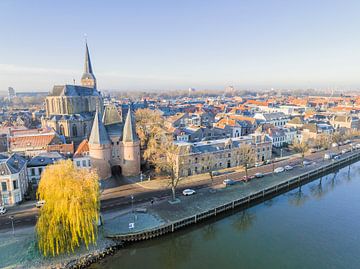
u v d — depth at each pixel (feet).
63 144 320.70
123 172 298.35
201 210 216.33
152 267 161.79
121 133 301.63
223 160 331.36
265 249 179.32
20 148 317.63
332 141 459.32
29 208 218.18
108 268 159.33
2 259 153.89
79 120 435.53
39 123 635.25
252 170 325.83
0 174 217.36
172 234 195.00
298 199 266.36
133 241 181.88
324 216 226.99
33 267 149.38
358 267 159.02
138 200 234.17
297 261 165.27
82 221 157.58
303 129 492.54
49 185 159.02
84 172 174.19
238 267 160.86
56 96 433.07
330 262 164.14
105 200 233.76
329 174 351.46
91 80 580.30
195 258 170.81
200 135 431.84
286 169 330.13
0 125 580.71
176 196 244.01
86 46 568.82
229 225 214.07
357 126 593.01
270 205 252.01
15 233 180.24
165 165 279.28
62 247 157.48
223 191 258.16
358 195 275.18
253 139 361.71
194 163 306.76
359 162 405.39
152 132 364.58
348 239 190.08
